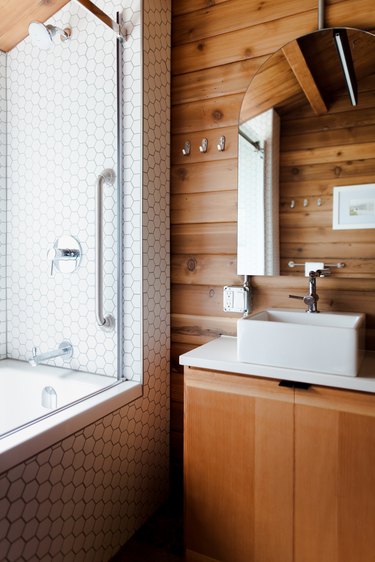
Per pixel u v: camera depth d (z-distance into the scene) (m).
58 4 1.89
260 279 1.81
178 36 1.94
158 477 1.89
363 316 1.50
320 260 1.68
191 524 1.51
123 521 1.63
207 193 1.90
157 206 1.85
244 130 1.80
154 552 1.61
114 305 1.82
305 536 1.31
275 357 1.35
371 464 1.21
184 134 1.95
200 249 1.93
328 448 1.27
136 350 1.77
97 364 1.90
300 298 1.64
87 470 1.41
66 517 1.32
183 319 1.98
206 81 1.88
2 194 2.19
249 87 1.79
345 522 1.25
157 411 1.87
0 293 2.21
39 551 1.22
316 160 1.68
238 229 1.82
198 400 1.48
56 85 1.98
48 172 2.04
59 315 2.02
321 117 1.66
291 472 1.32
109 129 1.83
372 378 1.22
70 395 1.80
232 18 1.81
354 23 1.58
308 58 1.67
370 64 1.57
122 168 1.77
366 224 1.60
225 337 1.87
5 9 1.85
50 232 2.04
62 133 1.98
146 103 1.74
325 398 1.27
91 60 1.86
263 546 1.38
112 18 1.77
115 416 1.57
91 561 1.45
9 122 2.16
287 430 1.33
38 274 2.09
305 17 1.66
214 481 1.46
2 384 2.02
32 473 1.18
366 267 1.61
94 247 1.90
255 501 1.39
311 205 1.69
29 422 1.28
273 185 1.75
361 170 1.61
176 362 2.00
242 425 1.40
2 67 2.15
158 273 1.87
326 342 1.27
